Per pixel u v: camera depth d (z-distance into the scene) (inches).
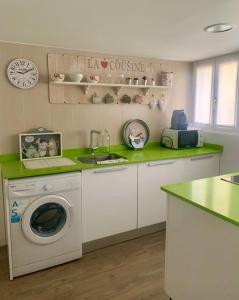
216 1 63.4
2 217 108.2
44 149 111.3
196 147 139.3
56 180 91.0
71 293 82.1
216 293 59.2
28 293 82.1
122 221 109.3
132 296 80.7
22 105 107.0
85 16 73.0
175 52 121.8
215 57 134.7
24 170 90.6
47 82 110.7
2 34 90.8
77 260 99.5
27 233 87.5
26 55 105.3
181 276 69.4
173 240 71.1
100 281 87.7
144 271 92.7
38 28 84.0
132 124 133.9
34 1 62.6
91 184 100.0
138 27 83.5
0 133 104.2
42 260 92.6
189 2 63.7
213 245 58.7
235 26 83.0
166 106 143.3
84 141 122.2
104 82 122.9
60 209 95.6
